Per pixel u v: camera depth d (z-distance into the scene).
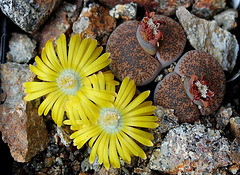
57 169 0.16
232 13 0.17
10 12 0.15
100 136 0.14
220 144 0.14
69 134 0.16
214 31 0.16
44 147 0.16
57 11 0.17
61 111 0.14
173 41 0.15
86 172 0.16
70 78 0.14
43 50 0.15
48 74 0.14
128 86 0.14
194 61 0.15
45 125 0.16
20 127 0.15
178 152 0.14
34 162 0.16
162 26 0.15
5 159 0.16
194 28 0.16
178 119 0.15
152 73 0.15
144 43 0.14
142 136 0.14
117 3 0.17
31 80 0.16
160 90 0.15
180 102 0.15
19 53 0.16
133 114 0.14
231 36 0.17
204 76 0.15
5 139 0.15
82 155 0.16
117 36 0.15
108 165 0.14
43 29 0.16
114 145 0.14
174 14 0.17
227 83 0.18
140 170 0.15
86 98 0.14
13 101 0.15
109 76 0.14
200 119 0.16
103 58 0.14
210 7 0.17
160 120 0.15
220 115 0.16
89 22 0.16
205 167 0.14
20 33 0.17
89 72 0.14
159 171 0.15
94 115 0.14
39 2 0.15
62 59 0.14
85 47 0.14
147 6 0.17
